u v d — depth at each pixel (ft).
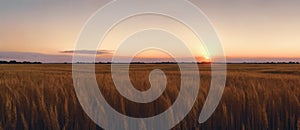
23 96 20.42
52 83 26.58
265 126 17.17
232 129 17.35
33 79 34.94
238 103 18.80
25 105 18.70
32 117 16.89
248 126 17.24
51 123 16.37
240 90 22.03
